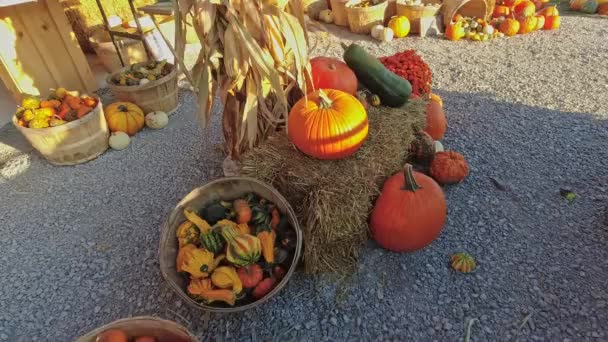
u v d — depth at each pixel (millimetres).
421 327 1887
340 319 1946
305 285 2109
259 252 1877
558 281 2014
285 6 2059
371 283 2098
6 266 2412
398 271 2148
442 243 2283
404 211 2018
